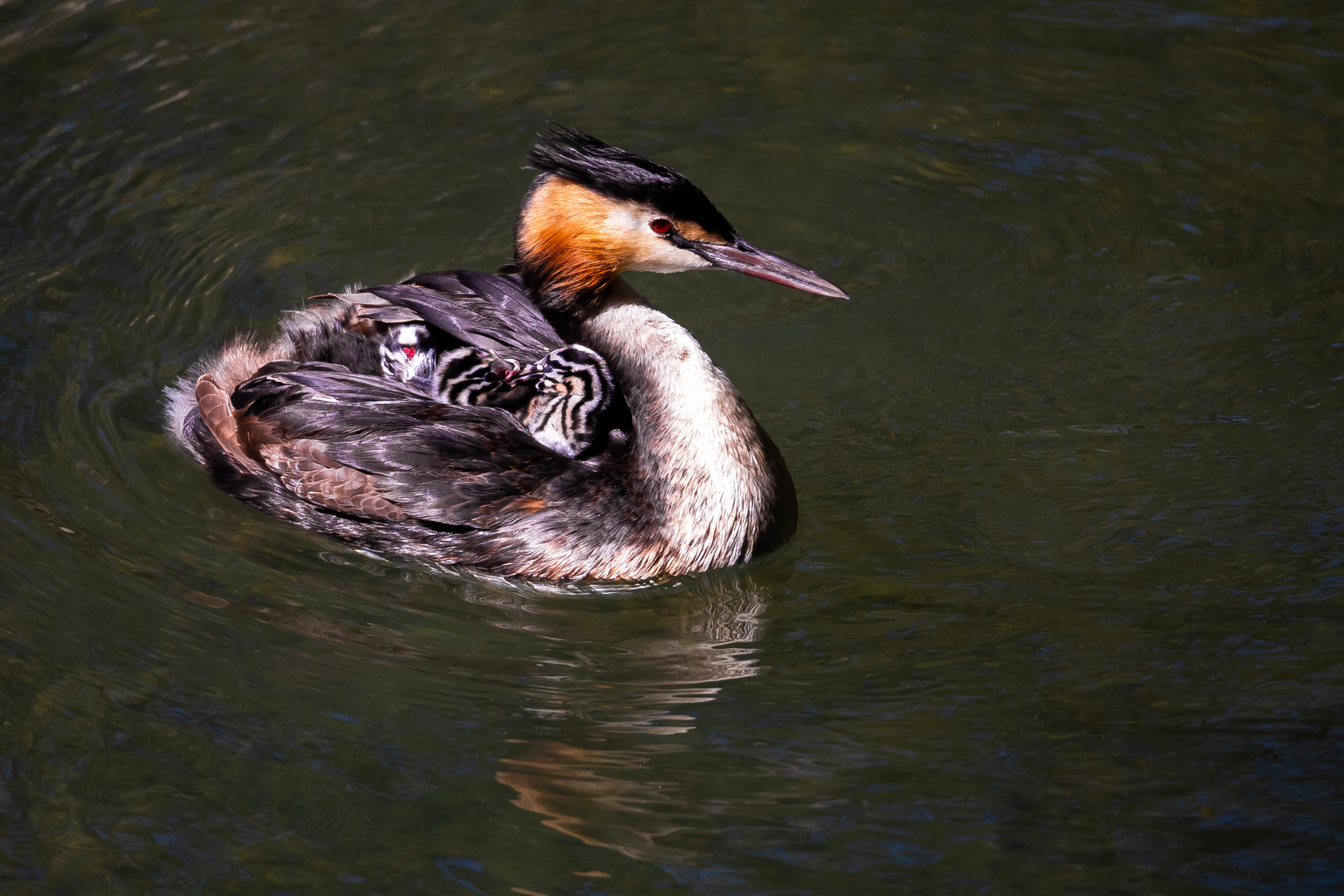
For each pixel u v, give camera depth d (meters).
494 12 17.64
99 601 10.00
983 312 13.11
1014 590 10.07
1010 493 11.08
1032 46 16.78
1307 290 12.95
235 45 16.92
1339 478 10.87
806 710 9.09
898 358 12.64
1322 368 12.03
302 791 8.50
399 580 10.58
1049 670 9.27
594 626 10.12
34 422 11.70
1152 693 9.00
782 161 15.20
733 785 8.48
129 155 15.09
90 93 16.00
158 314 13.04
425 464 10.59
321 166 15.04
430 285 11.62
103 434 11.68
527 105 15.98
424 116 15.79
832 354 12.73
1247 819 8.02
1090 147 15.13
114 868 8.01
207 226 14.16
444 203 14.54
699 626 10.08
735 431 10.61
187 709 9.09
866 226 14.30
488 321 11.20
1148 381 12.13
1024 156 15.09
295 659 9.62
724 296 13.52
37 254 13.69
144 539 10.69
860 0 17.70
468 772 8.64
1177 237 13.82
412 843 8.15
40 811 8.38
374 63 16.66
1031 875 7.75
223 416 11.20
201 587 10.27
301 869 7.99
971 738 8.73
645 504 10.50
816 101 16.05
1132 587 10.00
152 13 17.45
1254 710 8.79
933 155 15.18
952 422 11.89
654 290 13.59
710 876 7.86
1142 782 8.31
